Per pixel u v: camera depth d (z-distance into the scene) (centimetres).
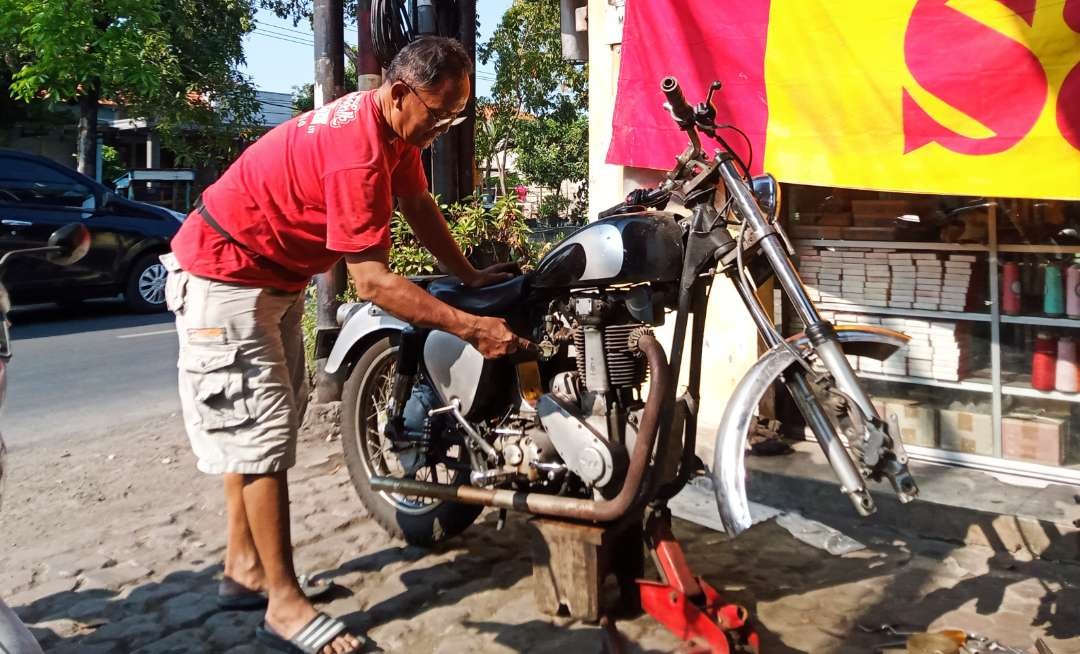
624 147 457
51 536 379
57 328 959
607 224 267
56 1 1301
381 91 270
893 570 330
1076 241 385
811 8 391
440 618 300
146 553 356
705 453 436
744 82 413
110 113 2603
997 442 410
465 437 319
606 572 286
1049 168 342
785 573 330
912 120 370
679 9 429
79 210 999
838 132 389
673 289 279
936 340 424
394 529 357
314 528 376
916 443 431
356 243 262
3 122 2219
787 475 400
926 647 256
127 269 1037
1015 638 278
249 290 282
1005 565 330
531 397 296
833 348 241
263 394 280
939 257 420
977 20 351
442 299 317
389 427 337
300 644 277
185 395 284
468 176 597
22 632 174
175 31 1820
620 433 276
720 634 257
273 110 2780
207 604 312
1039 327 397
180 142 1955
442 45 266
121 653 281
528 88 1933
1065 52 334
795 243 462
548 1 1811
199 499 422
